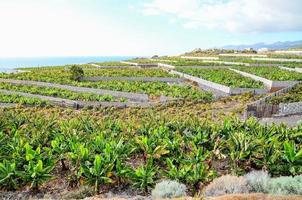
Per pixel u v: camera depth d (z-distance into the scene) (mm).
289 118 30750
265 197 10859
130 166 16750
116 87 48531
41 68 77812
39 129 22188
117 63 85000
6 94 45500
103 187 14828
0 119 25125
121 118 33312
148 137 20312
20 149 17141
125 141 20156
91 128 23297
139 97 44719
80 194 13852
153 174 14242
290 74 48156
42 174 14680
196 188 13242
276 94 37469
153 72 61500
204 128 21203
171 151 17844
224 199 10953
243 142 16953
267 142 17312
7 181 14680
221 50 119688
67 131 20672
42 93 45781
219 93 44938
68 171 16969
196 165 14391
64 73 59812
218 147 17969
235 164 16344
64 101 41656
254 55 88125
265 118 31094
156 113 33969
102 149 17203
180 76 57094
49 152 16312
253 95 41750
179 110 36500
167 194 12328
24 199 14148
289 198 10742
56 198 14008
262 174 13344
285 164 15570
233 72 56312
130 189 14609
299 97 34719
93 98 42594
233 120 23906
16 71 73062
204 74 54938
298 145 18781
